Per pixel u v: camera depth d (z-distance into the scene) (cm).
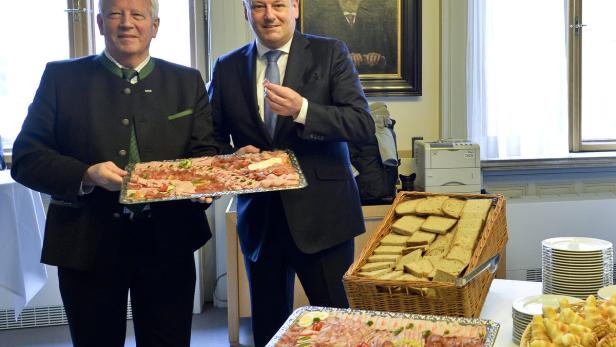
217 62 208
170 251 181
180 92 188
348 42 363
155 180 173
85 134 178
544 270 156
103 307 179
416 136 377
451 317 129
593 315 119
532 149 379
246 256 201
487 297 163
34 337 338
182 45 369
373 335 125
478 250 145
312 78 192
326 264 192
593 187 393
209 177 176
